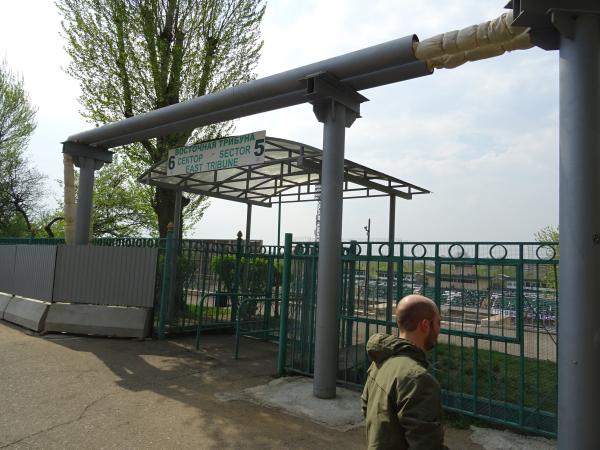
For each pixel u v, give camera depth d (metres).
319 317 5.76
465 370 6.43
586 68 3.53
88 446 4.23
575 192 3.48
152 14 12.67
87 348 8.09
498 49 4.71
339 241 5.86
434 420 1.95
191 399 5.59
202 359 7.64
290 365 6.77
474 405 4.96
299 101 6.36
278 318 9.35
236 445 4.33
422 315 2.29
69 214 9.91
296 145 8.05
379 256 5.76
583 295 3.38
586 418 3.31
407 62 5.31
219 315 10.05
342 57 5.65
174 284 9.48
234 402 5.53
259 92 6.46
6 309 10.82
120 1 12.42
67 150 9.54
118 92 12.77
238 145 7.82
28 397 5.46
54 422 4.75
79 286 9.69
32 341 8.53
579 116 3.51
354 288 6.12
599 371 3.33
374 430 2.08
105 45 12.65
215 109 7.19
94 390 5.80
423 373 2.03
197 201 17.12
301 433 4.65
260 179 10.88
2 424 4.65
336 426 4.85
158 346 8.49
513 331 4.79
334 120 5.89
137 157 13.43
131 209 24.39
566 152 3.56
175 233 10.72
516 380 6.14
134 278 9.41
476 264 4.97
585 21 3.56
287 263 6.88
